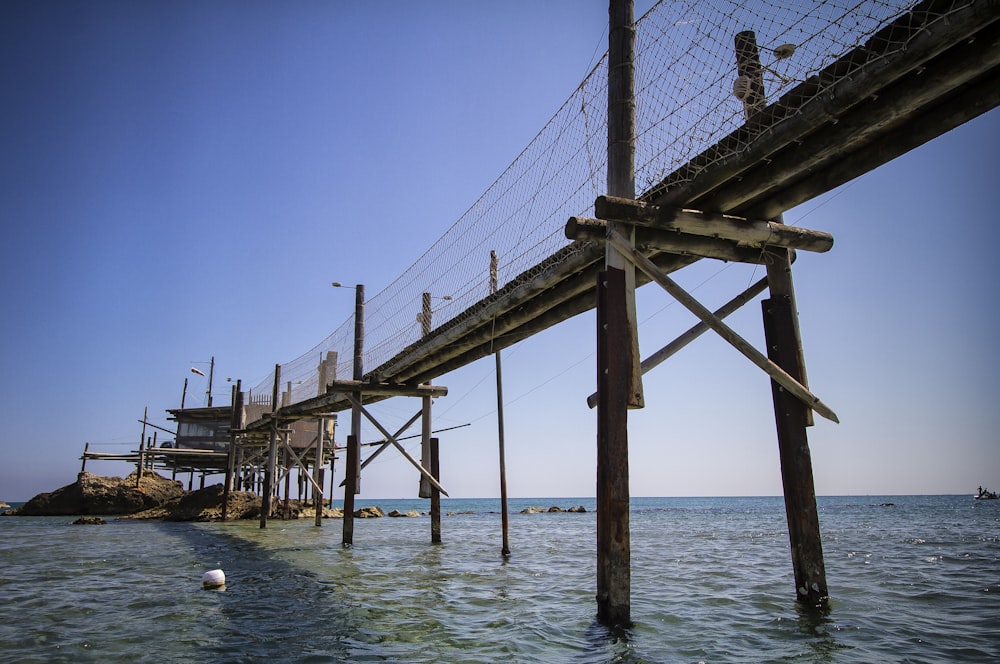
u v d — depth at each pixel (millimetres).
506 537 14445
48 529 27594
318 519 25688
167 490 41594
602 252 7340
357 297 17391
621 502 5992
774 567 12484
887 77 4750
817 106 5148
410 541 19891
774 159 6020
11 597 9477
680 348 7258
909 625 6711
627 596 5996
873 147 5859
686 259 7855
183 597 9328
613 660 5543
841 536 21172
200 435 37531
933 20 4410
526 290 8617
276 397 23984
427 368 13992
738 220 6789
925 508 55688
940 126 5359
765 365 6387
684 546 18578
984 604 7926
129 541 20250
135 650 6297
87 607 8594
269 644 6465
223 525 28125
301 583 10602
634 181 6645
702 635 6383
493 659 5738
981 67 4586
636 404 6250
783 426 6762
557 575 11484
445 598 9000
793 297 7102
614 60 6840
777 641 6117
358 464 16656
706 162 6078
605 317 6332
